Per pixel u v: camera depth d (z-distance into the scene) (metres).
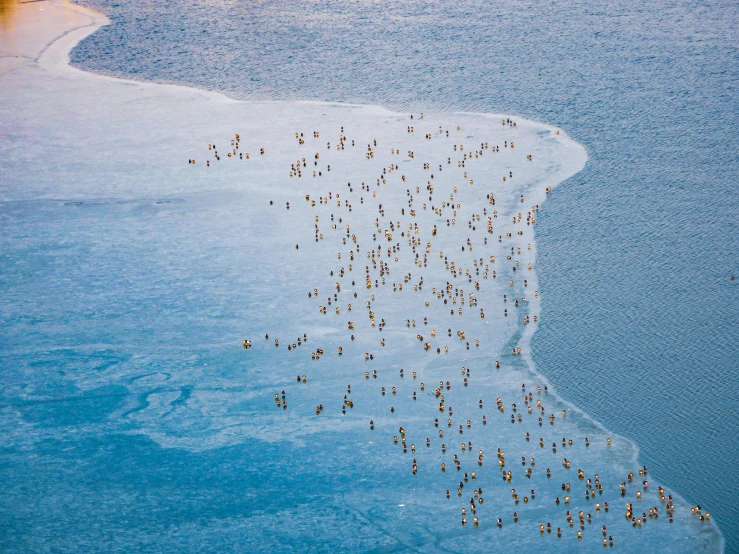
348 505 64.75
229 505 65.12
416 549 60.28
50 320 89.69
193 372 81.12
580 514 62.81
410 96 151.12
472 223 106.50
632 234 102.19
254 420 74.50
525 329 85.75
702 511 63.12
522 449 70.00
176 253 102.44
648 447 69.88
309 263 99.19
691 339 83.12
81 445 71.88
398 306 90.31
